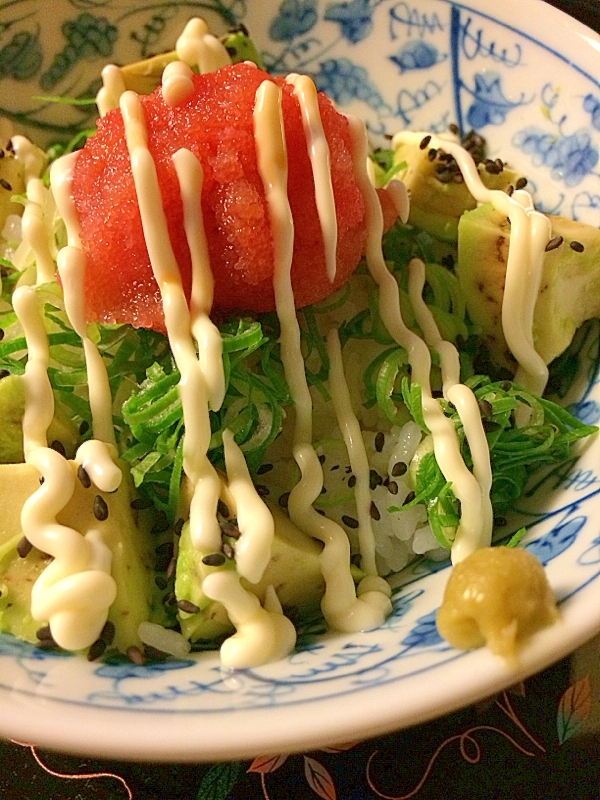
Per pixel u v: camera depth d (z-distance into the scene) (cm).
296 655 10
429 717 8
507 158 15
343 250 13
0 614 10
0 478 11
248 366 12
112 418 12
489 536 12
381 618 11
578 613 8
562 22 15
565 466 12
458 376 13
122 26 16
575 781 10
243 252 12
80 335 12
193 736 8
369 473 13
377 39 16
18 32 16
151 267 12
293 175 12
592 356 13
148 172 11
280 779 11
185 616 11
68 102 17
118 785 11
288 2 17
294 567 11
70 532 10
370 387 13
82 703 9
